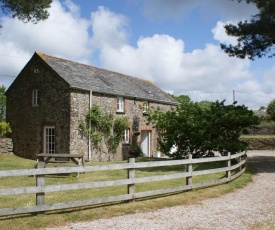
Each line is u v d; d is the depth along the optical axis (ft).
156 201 27.40
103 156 68.28
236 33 55.36
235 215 23.50
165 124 58.70
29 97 68.85
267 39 54.54
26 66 69.41
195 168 50.67
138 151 78.54
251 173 46.16
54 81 64.44
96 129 67.15
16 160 63.10
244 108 57.57
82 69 74.33
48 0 49.85
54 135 64.18
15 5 47.50
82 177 41.70
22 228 19.76
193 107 59.88
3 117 113.70
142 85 92.07
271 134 133.49
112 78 81.05
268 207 25.99
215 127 55.36
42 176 22.43
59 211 23.41
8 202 26.81
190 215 23.41
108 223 21.12
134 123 78.28
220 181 35.91
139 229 19.97
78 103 63.36
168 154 59.52
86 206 25.02
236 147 53.21
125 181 26.45
